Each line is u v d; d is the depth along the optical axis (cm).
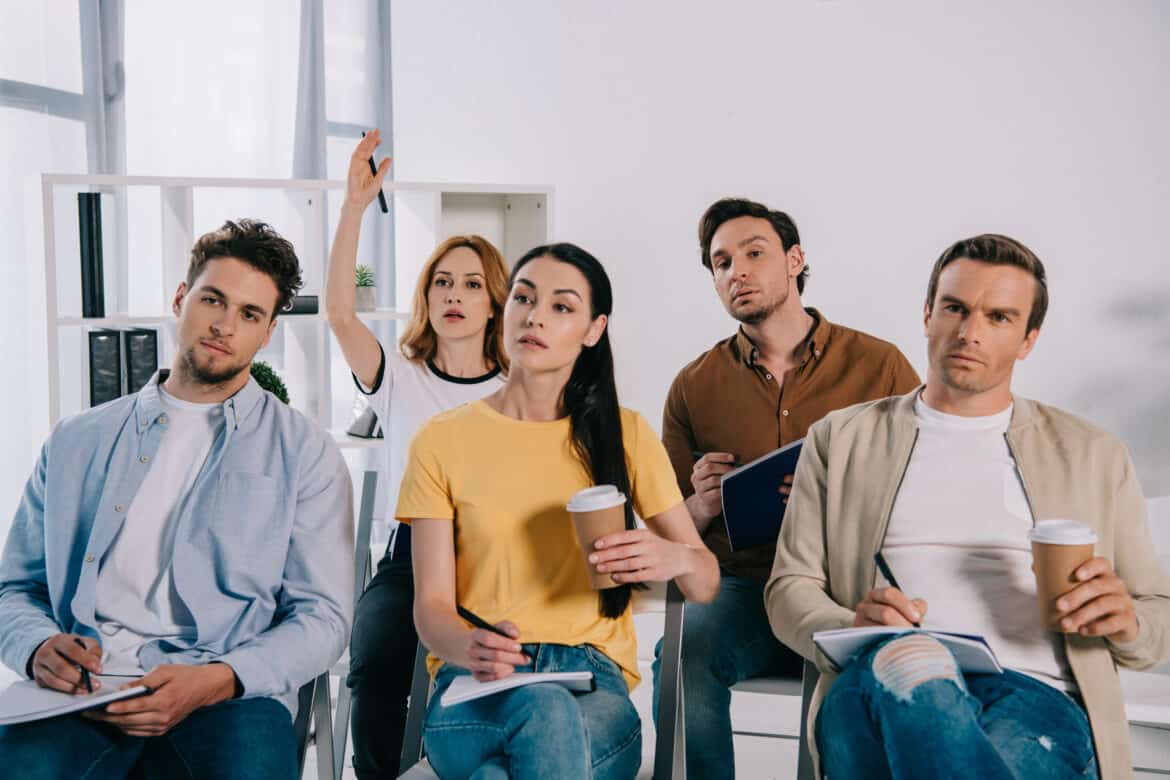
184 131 417
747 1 425
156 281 403
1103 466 183
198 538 183
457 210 361
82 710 159
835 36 419
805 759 199
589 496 168
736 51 427
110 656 178
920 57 414
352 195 258
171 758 169
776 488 217
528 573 181
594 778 161
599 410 187
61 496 186
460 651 168
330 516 192
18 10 352
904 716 147
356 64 461
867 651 161
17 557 189
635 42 435
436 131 462
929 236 419
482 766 157
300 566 189
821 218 427
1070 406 412
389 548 248
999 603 180
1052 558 160
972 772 143
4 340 351
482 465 184
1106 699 170
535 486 184
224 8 424
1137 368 406
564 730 153
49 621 180
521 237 362
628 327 445
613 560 167
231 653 174
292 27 441
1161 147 400
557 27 442
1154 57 398
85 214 327
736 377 253
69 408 367
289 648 177
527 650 177
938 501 188
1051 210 409
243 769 165
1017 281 184
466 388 265
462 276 264
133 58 402
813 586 191
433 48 460
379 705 219
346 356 265
